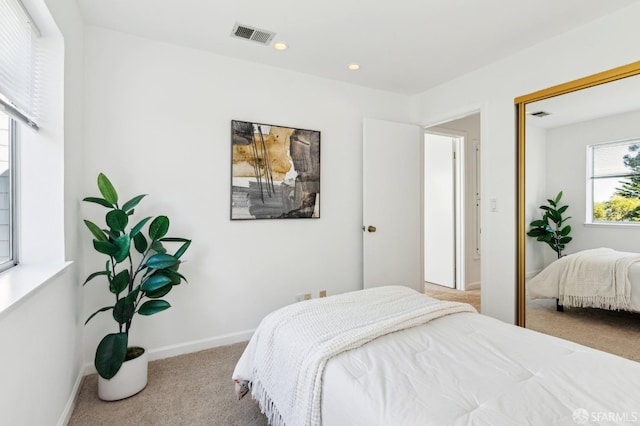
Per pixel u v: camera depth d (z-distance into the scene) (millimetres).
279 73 2906
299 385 1247
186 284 2521
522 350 1298
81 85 2123
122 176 2314
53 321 1528
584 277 2344
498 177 2787
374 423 925
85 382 2105
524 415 895
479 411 917
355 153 3324
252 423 1706
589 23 2205
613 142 2170
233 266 2707
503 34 2354
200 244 2574
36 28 1645
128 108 2332
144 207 2385
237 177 2691
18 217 1668
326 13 2088
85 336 2199
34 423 1298
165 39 2408
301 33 2332
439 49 2574
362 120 3352
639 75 2031
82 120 2164
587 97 2277
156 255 2033
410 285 3555
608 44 2119
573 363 1188
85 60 2201
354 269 3324
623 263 2180
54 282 1544
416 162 3586
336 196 3213
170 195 2469
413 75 3082
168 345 2461
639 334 2135
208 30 2289
